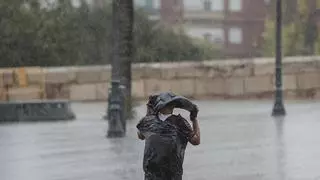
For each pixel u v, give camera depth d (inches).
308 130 1280.8
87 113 1774.1
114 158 933.2
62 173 810.2
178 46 2701.8
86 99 2202.3
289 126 1364.4
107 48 2549.2
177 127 472.7
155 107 480.1
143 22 2620.6
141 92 2239.2
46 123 1529.3
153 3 5536.4
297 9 3467.0
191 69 2278.5
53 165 877.2
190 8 5964.6
